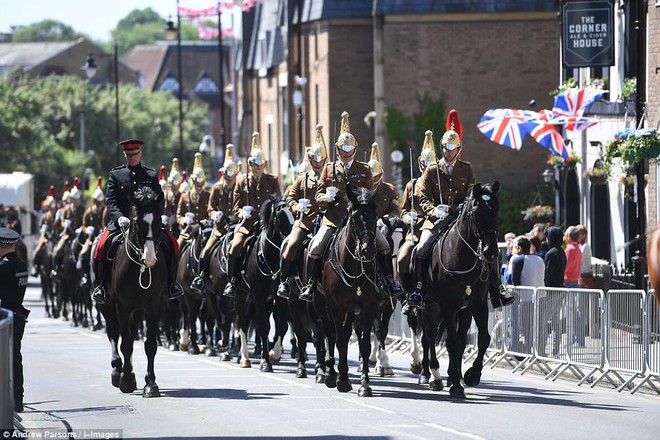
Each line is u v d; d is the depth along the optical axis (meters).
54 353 98.50
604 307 74.38
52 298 142.62
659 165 108.62
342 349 69.06
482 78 185.75
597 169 120.56
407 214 72.56
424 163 75.00
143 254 66.00
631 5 118.00
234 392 70.31
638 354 71.81
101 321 124.00
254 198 87.19
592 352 75.56
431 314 70.38
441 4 185.50
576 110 114.44
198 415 60.72
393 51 186.50
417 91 186.00
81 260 117.69
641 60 98.75
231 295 85.50
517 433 54.91
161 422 58.53
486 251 65.06
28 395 70.31
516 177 185.75
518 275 86.31
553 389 72.81
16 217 168.50
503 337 85.38
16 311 62.88
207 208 96.00
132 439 53.59
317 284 70.56
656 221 109.19
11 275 62.78
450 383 68.31
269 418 59.62
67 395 69.94
